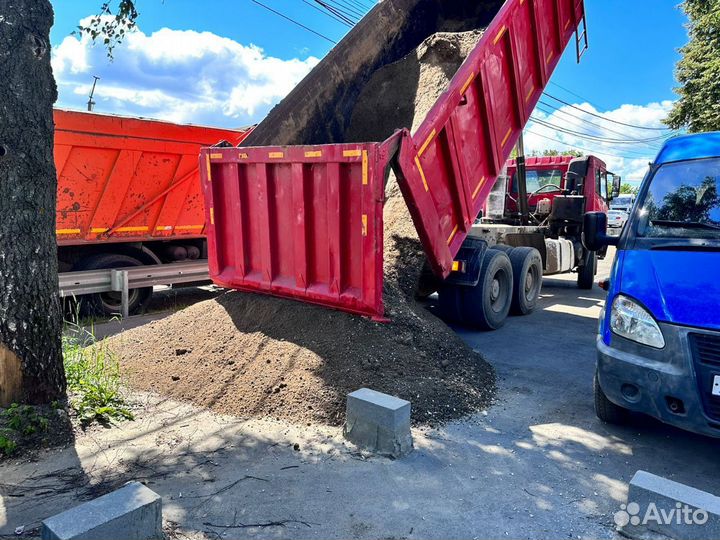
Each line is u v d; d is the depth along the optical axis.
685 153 4.61
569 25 8.39
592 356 6.51
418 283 6.50
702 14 22.86
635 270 4.02
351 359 4.77
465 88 5.89
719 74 21.23
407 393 4.54
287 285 5.46
